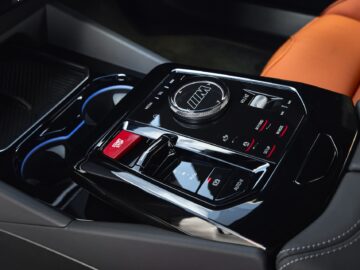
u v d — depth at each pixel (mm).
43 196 717
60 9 946
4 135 792
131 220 685
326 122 680
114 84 897
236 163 645
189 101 714
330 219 580
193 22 1519
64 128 812
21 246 744
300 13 1417
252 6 1456
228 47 1477
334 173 625
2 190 699
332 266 547
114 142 686
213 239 593
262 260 566
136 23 1468
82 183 669
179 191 626
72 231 675
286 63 989
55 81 886
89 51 968
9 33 904
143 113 716
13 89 865
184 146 675
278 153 644
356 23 1064
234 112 703
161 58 936
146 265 657
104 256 680
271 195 599
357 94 959
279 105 709
